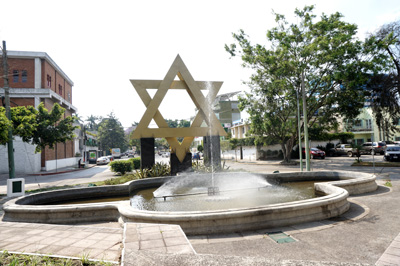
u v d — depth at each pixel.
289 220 5.27
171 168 14.40
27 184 17.80
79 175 23.70
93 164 43.66
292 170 19.14
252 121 25.47
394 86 19.56
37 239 3.89
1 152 26.97
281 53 21.39
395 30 20.12
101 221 6.14
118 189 9.59
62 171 27.39
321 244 4.22
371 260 3.57
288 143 25.95
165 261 2.79
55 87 33.88
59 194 8.87
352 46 19.86
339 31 20.95
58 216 6.12
